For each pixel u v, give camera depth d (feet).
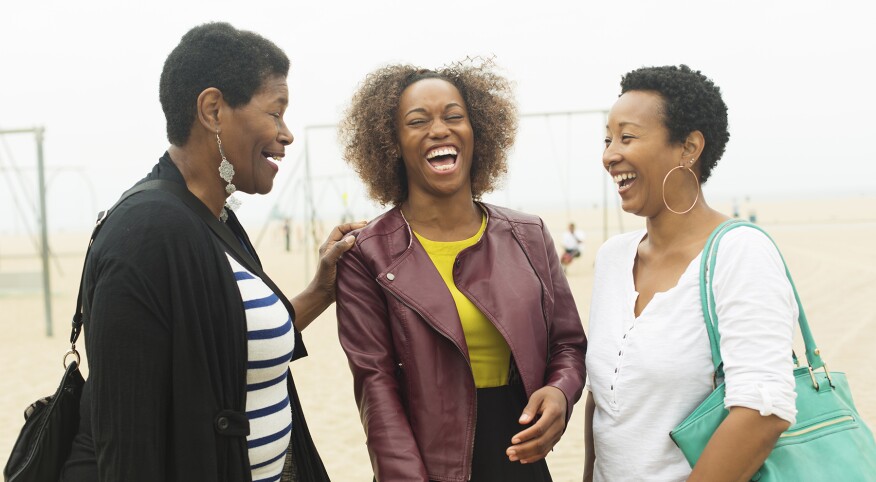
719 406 6.25
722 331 6.30
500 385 7.87
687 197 7.14
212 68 6.56
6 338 37.88
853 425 6.32
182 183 6.66
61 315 46.62
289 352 7.04
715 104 7.07
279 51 7.03
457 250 8.09
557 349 8.24
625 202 7.29
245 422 6.36
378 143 8.64
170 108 6.71
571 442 18.78
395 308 7.66
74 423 6.59
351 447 19.15
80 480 6.24
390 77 8.48
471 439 7.40
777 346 6.04
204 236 6.23
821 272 52.49
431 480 7.35
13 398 24.98
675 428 6.47
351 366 7.70
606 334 7.27
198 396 6.00
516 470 7.71
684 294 6.70
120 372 5.65
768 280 6.19
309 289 8.63
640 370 6.73
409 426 7.36
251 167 6.91
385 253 7.94
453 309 7.62
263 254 109.09
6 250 148.46
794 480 5.96
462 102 8.26
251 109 6.74
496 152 8.98
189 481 5.98
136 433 5.70
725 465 5.97
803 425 6.27
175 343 5.88
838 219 144.97
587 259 76.59
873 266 55.06
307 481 7.91
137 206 6.02
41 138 39.14
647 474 6.66
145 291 5.73
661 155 7.03
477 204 8.80
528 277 8.09
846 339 28.99
